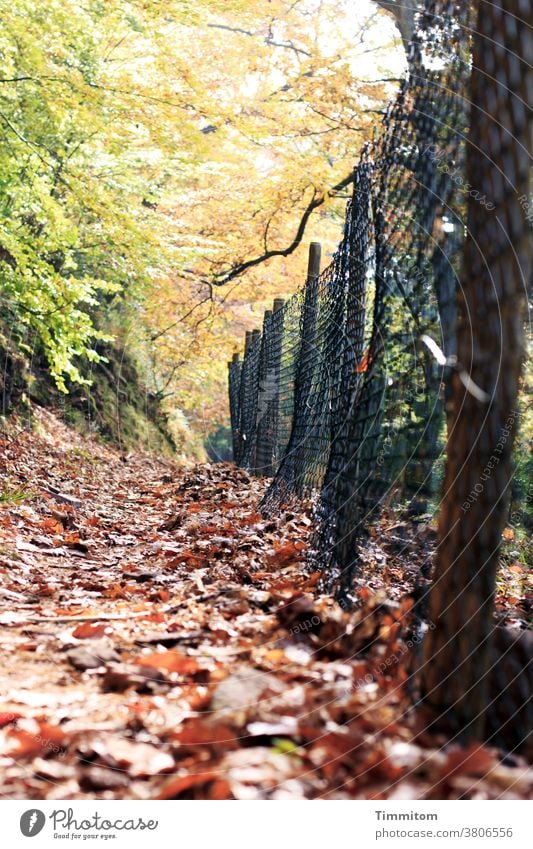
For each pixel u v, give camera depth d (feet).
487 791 8.13
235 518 30.53
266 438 44.98
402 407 15.12
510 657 9.70
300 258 86.43
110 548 26.84
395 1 41.60
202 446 120.06
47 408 68.90
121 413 82.64
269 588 16.66
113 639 13.67
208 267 77.20
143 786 8.66
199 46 68.85
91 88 44.09
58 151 45.57
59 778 8.73
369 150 17.66
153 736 9.57
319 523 18.93
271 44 67.15
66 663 12.51
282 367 40.68
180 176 68.18
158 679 11.48
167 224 68.08
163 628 14.11
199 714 9.71
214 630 13.29
